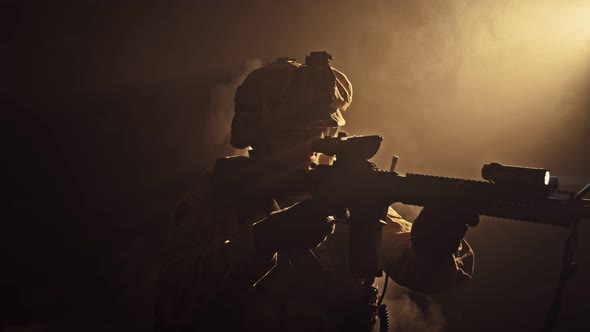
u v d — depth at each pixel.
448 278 2.19
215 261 1.84
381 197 1.77
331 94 2.09
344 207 1.80
